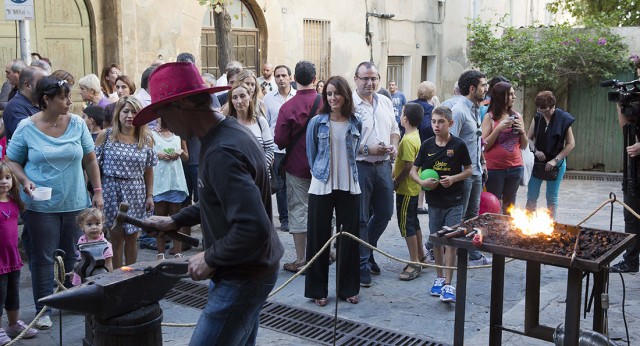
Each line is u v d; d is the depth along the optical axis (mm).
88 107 7062
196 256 3107
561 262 3963
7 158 5426
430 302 6211
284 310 6000
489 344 4789
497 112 7500
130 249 6344
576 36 14477
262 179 3172
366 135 6418
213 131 3127
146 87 8047
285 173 6945
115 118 6199
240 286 3164
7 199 5137
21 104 6188
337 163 5922
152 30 11883
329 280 6746
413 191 6797
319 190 5910
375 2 16766
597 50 14180
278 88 8289
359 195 6047
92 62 11391
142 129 6273
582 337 4258
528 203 8430
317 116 6012
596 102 14852
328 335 5488
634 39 14516
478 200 6988
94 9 11234
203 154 3115
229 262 3006
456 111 6789
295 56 14656
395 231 8898
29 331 5309
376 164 6461
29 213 5367
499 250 4227
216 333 3180
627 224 6746
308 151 6051
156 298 3572
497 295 4715
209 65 13508
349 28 16016
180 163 7359
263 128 7090
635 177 6594
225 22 10984
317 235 5980
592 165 15078
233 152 3033
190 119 3133
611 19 16453
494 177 7605
